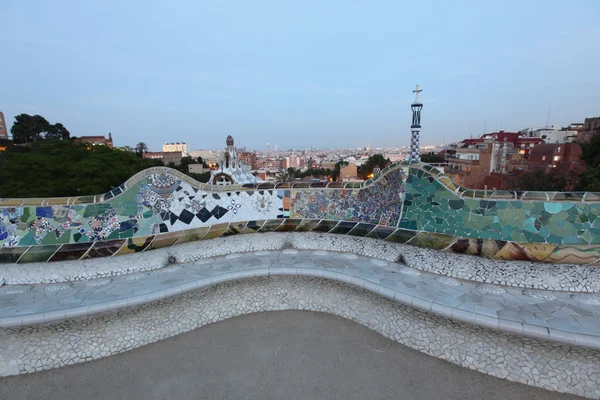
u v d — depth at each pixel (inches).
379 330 200.4
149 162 1159.0
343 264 235.1
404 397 151.2
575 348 147.8
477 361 166.4
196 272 223.9
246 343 192.2
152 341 194.7
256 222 271.3
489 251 206.1
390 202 250.1
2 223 212.8
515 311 167.3
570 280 188.9
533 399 148.2
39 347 174.2
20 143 2094.0
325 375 165.9
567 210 190.2
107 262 225.1
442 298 182.5
